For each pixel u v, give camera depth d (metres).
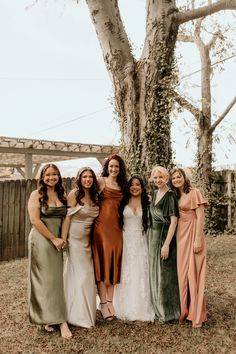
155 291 4.50
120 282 4.54
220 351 3.64
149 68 7.54
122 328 4.22
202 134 11.77
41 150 13.18
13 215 8.98
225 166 14.86
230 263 7.39
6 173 22.58
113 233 4.46
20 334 4.11
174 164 7.94
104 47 7.68
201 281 4.29
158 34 7.55
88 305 4.31
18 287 5.95
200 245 4.32
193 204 4.43
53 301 4.08
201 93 11.85
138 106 7.63
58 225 4.24
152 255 4.56
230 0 7.34
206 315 4.50
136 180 4.54
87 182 4.29
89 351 3.68
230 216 11.77
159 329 4.18
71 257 4.39
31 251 4.17
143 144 7.57
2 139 12.06
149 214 4.60
